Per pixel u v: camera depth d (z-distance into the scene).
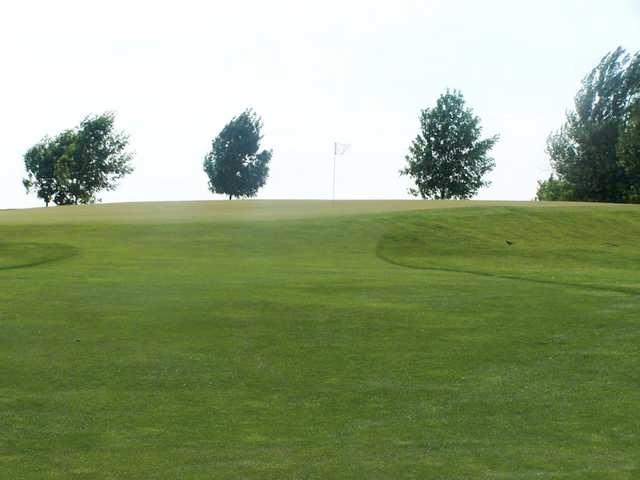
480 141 110.19
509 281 21.69
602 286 20.75
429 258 30.44
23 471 8.09
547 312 16.81
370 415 10.07
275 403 10.55
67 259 26.23
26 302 17.22
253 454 8.60
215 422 9.73
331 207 45.75
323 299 18.02
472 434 9.34
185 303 17.25
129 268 23.81
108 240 30.56
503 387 11.36
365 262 27.70
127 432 9.33
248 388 11.24
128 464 8.28
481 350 13.54
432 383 11.56
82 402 10.51
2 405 10.34
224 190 126.81
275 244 30.95
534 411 10.26
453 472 8.07
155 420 9.79
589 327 15.34
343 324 15.42
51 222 35.19
